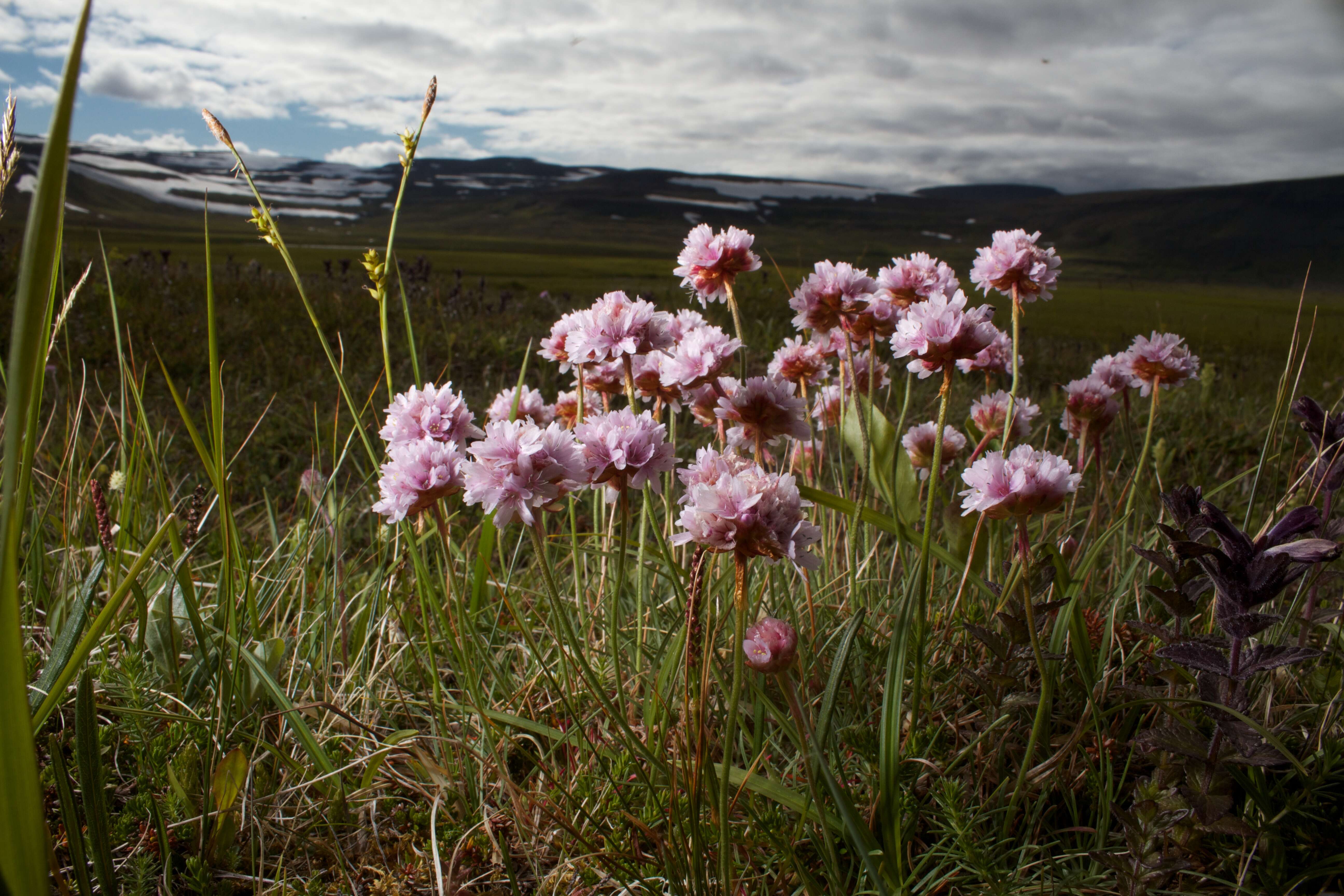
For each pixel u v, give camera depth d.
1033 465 1.68
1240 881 1.55
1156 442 5.10
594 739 2.11
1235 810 1.80
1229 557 1.51
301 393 6.19
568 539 3.33
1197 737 1.58
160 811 1.76
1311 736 1.88
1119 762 1.93
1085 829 1.70
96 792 1.46
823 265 2.49
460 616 1.93
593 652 2.29
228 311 9.14
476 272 54.09
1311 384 8.64
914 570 1.93
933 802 1.83
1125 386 2.97
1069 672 2.04
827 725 1.59
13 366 0.78
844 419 2.66
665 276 41.06
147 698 2.03
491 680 2.44
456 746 2.10
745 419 2.13
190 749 1.84
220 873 1.70
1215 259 162.38
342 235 161.00
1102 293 52.06
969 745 1.88
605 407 2.70
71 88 0.75
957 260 73.69
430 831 1.87
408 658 2.50
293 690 2.30
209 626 2.26
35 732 1.27
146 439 2.52
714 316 10.04
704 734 1.53
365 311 9.84
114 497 2.93
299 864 1.81
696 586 1.48
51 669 1.83
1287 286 126.19
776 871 1.69
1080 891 1.61
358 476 4.59
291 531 3.06
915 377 6.66
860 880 1.58
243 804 1.78
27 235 0.76
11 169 1.34
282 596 2.74
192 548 2.13
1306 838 1.62
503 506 1.58
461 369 7.59
